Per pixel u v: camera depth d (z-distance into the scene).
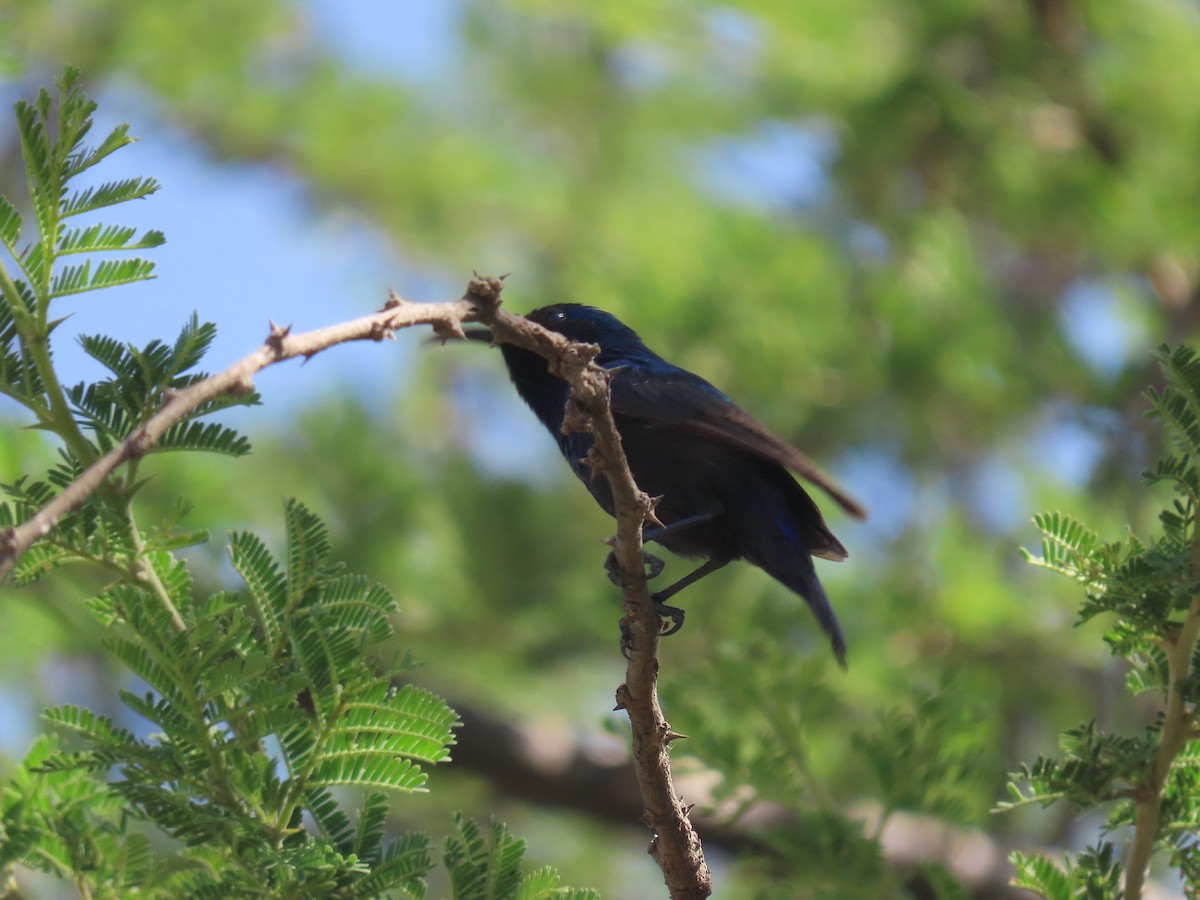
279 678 5.28
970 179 13.36
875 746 7.82
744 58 13.84
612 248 15.80
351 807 6.37
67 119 4.95
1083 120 13.08
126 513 5.27
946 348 12.85
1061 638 12.10
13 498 5.16
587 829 14.65
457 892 5.41
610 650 13.00
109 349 5.18
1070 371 13.04
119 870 5.78
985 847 10.74
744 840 10.57
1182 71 12.72
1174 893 8.63
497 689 13.39
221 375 3.72
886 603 12.33
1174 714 5.75
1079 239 13.91
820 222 14.10
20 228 5.01
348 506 12.61
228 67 15.90
